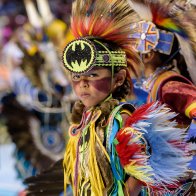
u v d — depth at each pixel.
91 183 4.37
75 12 4.60
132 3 5.55
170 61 5.79
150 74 5.67
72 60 4.38
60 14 12.55
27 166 9.77
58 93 9.71
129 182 4.32
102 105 4.41
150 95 5.57
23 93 9.89
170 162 4.16
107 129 4.35
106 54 4.39
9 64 11.97
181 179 4.89
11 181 11.00
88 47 4.35
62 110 9.76
